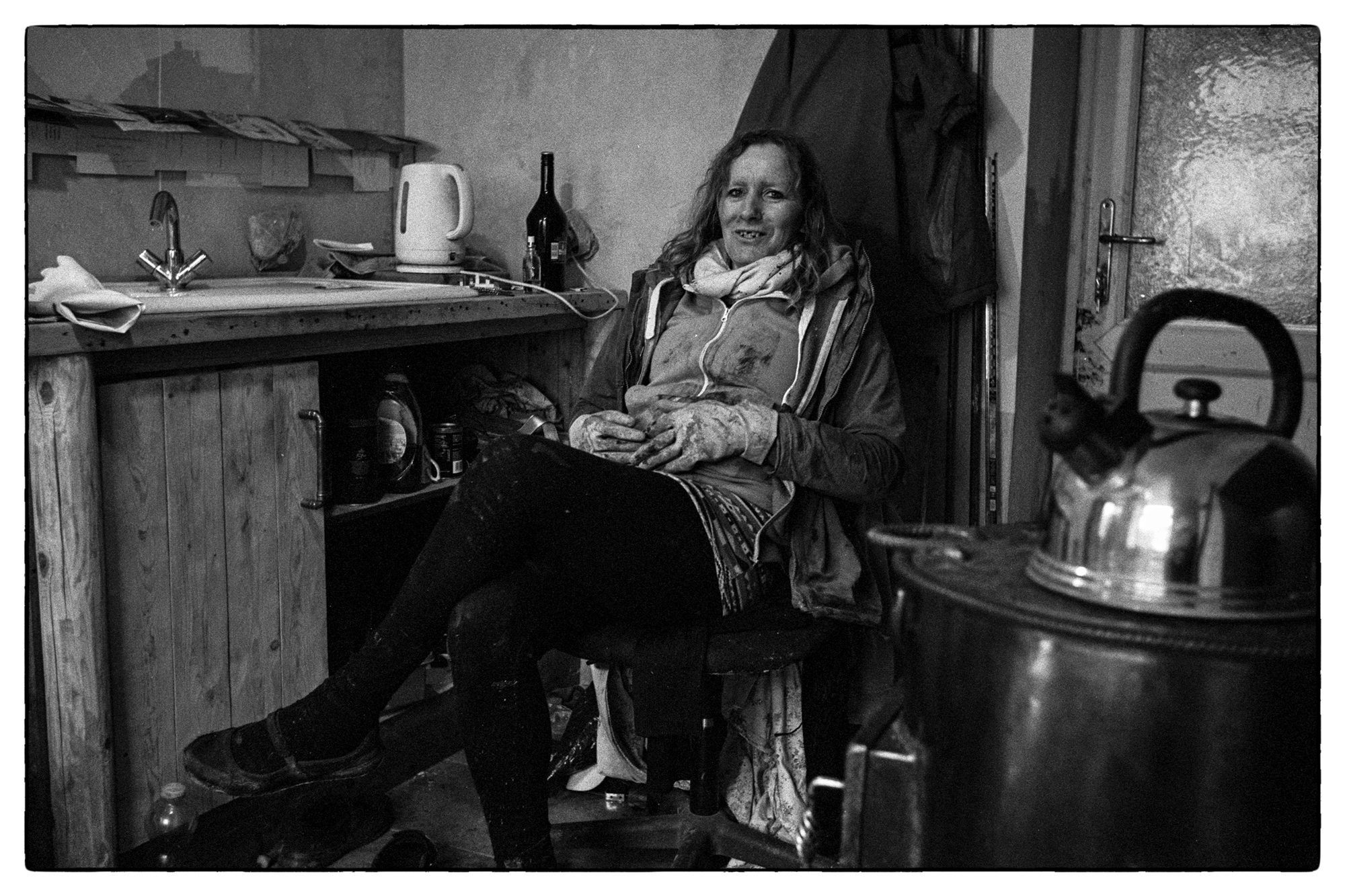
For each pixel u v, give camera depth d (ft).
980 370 8.27
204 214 8.56
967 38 8.03
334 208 9.56
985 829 3.86
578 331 9.53
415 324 7.68
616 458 6.89
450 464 8.76
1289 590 3.62
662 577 6.08
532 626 5.83
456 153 10.01
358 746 6.07
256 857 6.55
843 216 7.96
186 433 6.59
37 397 5.79
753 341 7.11
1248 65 7.59
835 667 6.81
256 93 8.94
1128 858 3.66
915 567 4.13
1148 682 3.53
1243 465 3.59
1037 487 8.04
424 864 6.50
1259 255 7.68
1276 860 3.65
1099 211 7.94
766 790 6.89
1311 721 3.63
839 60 7.92
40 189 7.52
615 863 6.45
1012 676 3.73
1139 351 3.75
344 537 9.12
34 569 5.98
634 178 9.41
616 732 7.34
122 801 6.46
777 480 6.71
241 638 7.05
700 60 9.04
